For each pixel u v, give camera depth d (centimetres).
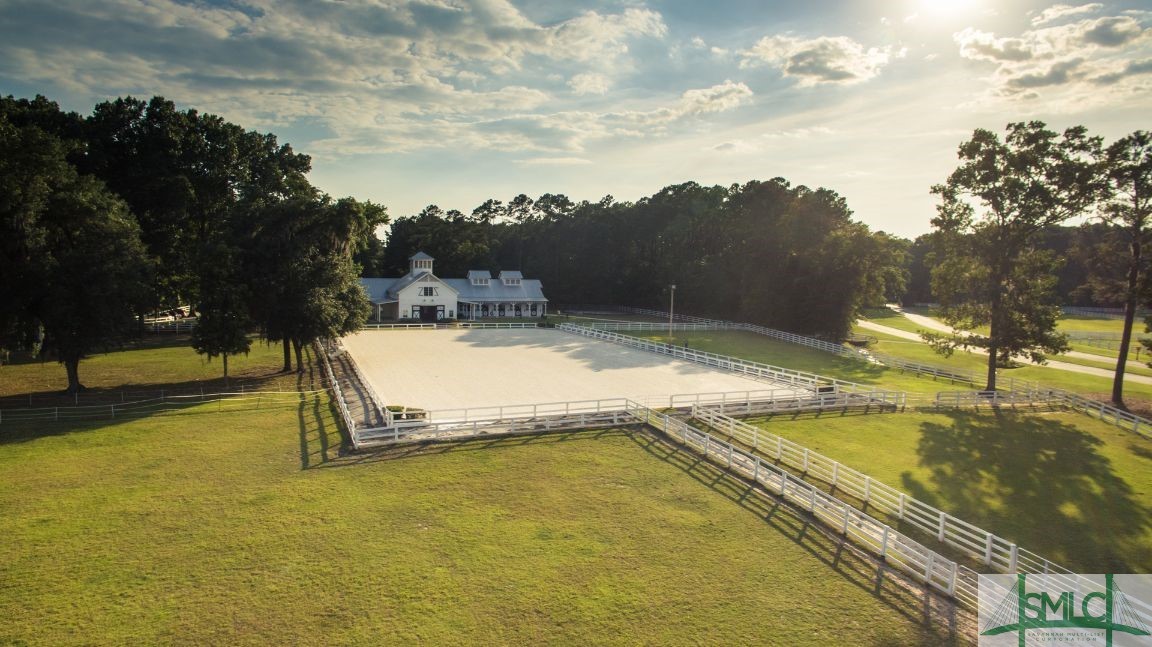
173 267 5822
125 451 2586
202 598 1507
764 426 3291
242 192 6425
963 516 2228
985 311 4425
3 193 3031
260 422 3077
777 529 1966
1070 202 4053
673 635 1406
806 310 7600
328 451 2628
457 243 12000
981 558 1848
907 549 1722
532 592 1570
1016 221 4209
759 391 4050
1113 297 4228
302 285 4100
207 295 3769
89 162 5400
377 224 4728
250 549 1755
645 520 2011
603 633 1409
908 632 1432
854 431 3259
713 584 1627
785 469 2620
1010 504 2359
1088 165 3941
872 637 1410
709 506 2134
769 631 1427
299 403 3512
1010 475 2670
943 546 1944
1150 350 4012
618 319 9775
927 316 11538
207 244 3872
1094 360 6241
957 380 4931
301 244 4125
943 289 4616
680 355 5612
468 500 2141
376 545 1797
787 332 7919
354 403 3531
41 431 2859
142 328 6078
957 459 2856
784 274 8031
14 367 4719
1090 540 2080
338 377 4400
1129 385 4925
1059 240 12400
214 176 6041
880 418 3544
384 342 6306
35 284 3219
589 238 12075
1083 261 4331
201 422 3056
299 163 7125
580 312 10950
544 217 14050
